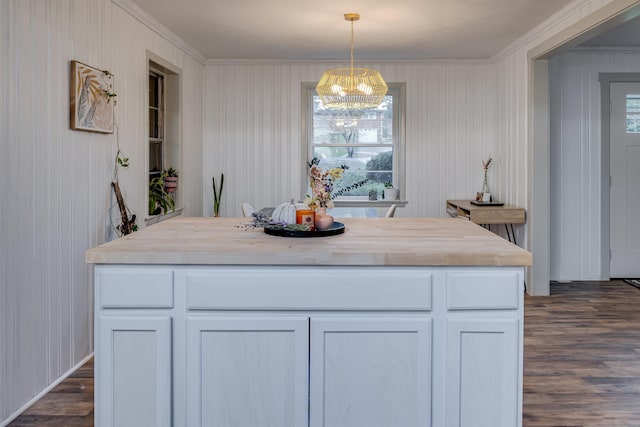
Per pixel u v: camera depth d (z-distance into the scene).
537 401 2.90
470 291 2.18
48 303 3.05
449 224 3.13
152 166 5.34
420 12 4.34
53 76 3.06
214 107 6.34
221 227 2.93
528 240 5.25
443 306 2.20
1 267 2.61
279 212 2.81
